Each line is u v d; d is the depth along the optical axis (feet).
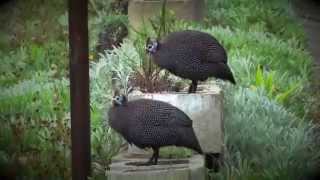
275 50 55.11
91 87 43.65
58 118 40.52
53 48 56.24
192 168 31.50
